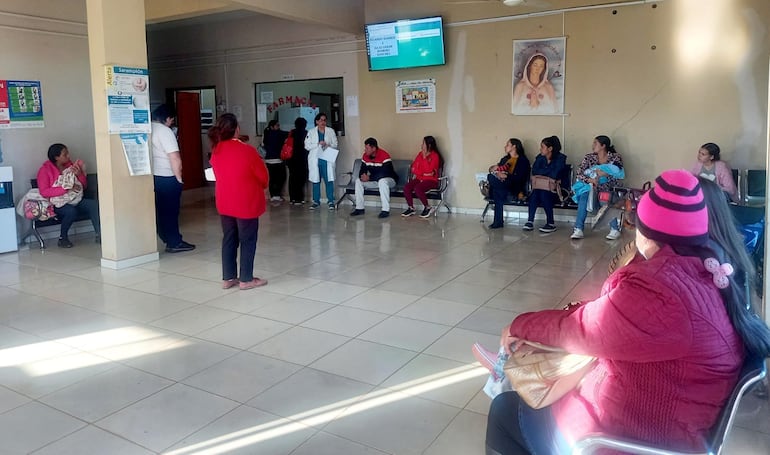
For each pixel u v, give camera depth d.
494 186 7.45
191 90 11.50
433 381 3.15
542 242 6.63
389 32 8.62
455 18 8.30
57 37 6.94
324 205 9.67
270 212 9.01
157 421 2.76
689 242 1.48
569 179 7.42
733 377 1.43
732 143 6.84
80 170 6.73
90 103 7.34
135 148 5.56
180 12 7.73
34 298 4.66
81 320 4.15
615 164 6.96
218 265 5.69
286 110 10.30
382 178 8.45
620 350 1.42
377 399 2.96
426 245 6.52
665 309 1.37
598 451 1.50
